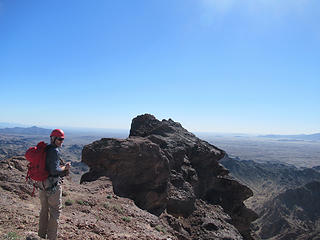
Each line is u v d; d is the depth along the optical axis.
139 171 21.02
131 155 20.84
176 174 25.03
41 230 7.11
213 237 19.00
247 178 154.00
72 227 9.21
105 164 20.67
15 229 7.67
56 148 6.97
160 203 20.81
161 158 22.16
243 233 30.88
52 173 6.78
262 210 97.62
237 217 30.48
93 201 13.43
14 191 11.45
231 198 30.88
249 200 115.94
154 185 20.94
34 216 9.27
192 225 20.97
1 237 6.74
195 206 24.36
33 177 6.85
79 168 129.75
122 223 11.94
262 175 159.88
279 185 142.50
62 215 10.41
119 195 18.64
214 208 26.06
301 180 153.12
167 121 35.44
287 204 96.06
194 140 32.12
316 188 101.38
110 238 9.30
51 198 6.95
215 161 32.12
